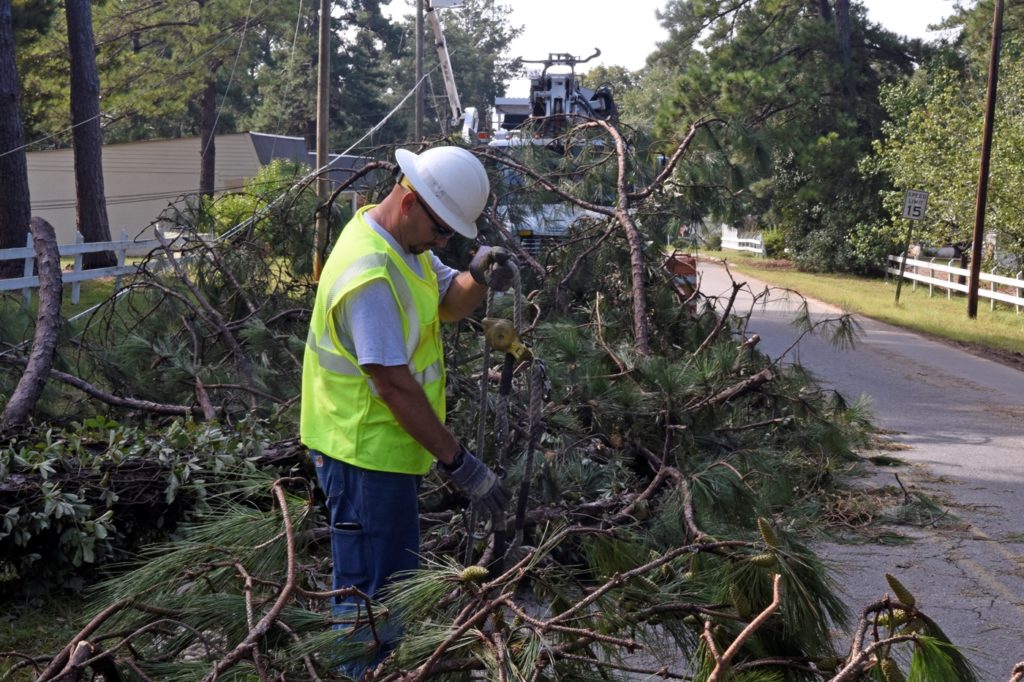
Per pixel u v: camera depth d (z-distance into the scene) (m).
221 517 3.57
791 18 36.16
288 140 39.91
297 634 3.07
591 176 8.65
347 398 3.29
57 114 33.44
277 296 8.04
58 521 4.60
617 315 7.46
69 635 4.29
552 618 3.12
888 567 5.54
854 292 25.62
